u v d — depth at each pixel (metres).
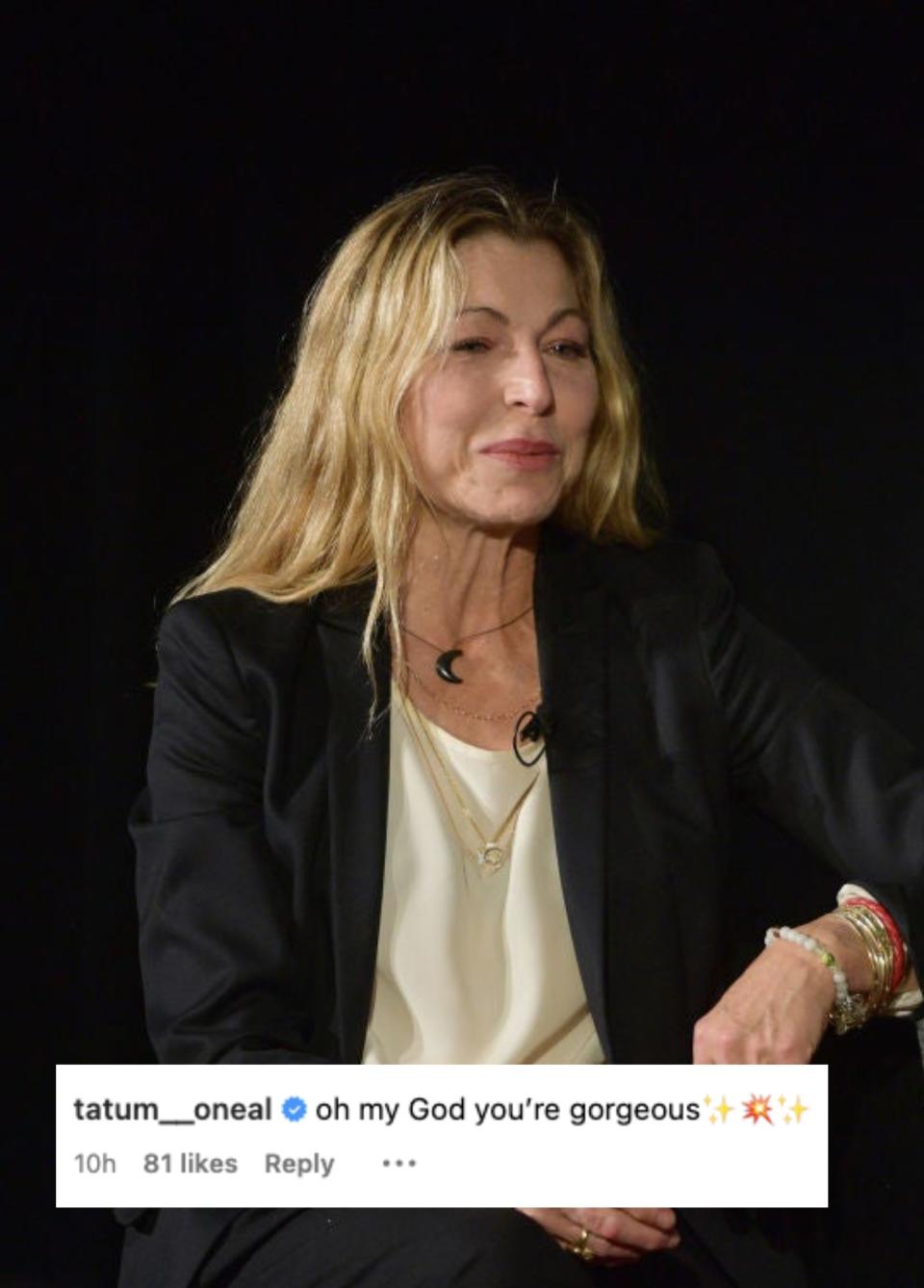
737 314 12.05
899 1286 9.59
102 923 11.70
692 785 8.30
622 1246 7.25
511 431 8.20
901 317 11.88
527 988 7.95
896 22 12.04
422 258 8.27
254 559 8.78
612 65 12.27
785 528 11.91
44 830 11.76
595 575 8.78
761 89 12.14
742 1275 7.68
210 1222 7.33
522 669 8.52
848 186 12.01
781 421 11.95
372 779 8.02
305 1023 7.79
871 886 8.10
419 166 12.31
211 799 8.04
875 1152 9.62
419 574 8.51
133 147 12.02
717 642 8.63
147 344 11.99
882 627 11.76
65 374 11.93
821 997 7.71
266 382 12.16
